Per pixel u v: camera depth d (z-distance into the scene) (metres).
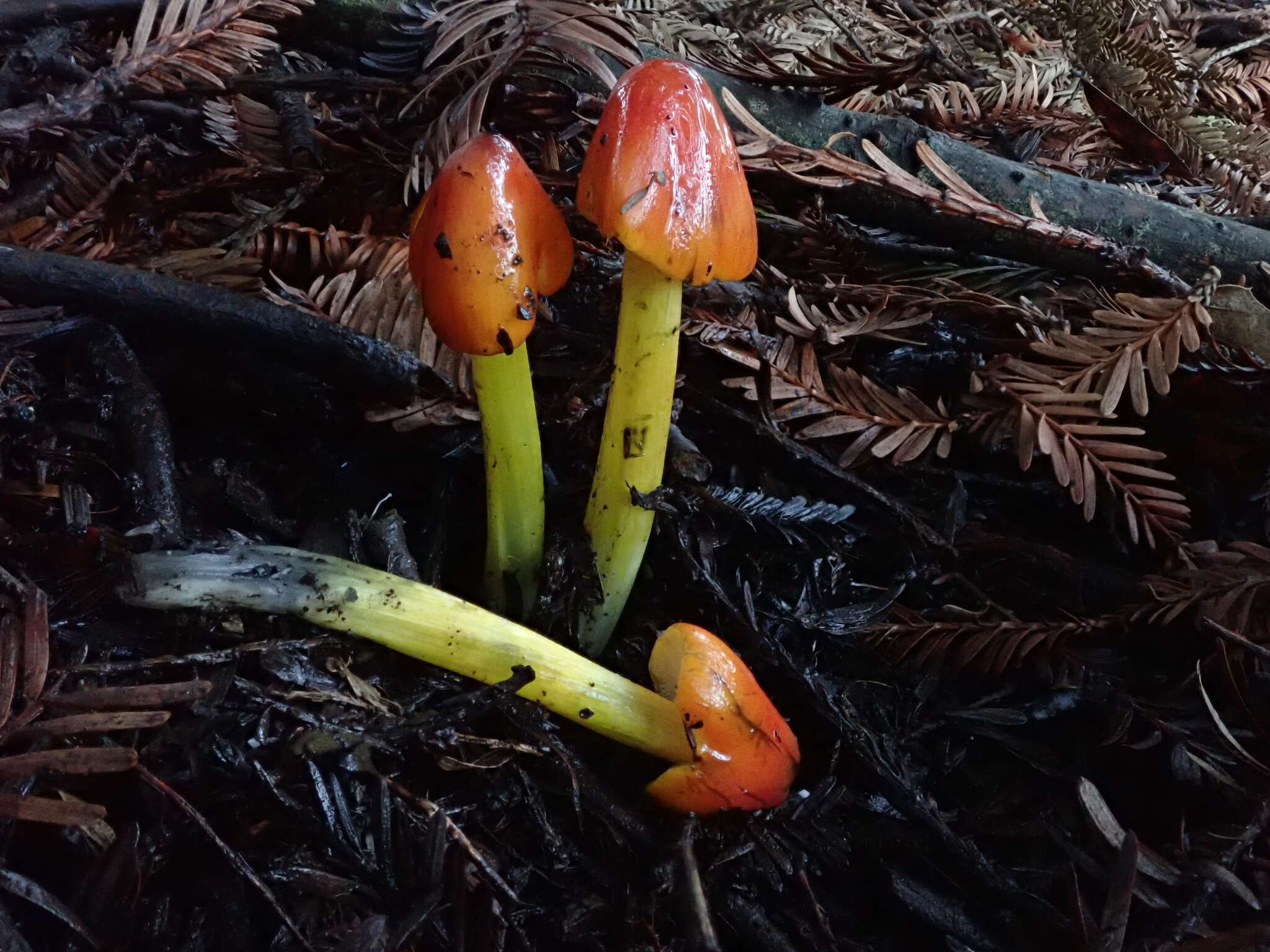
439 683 0.19
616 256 0.24
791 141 0.26
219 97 0.25
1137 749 0.19
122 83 0.24
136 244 0.23
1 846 0.15
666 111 0.16
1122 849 0.17
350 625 0.19
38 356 0.21
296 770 0.17
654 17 0.31
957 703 0.21
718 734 0.18
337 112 0.27
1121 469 0.21
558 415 0.23
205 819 0.16
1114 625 0.21
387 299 0.22
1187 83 0.32
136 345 0.22
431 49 0.27
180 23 0.25
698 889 0.17
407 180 0.22
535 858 0.18
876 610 0.21
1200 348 0.22
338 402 0.22
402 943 0.15
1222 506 0.23
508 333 0.17
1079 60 0.30
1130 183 0.30
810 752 0.20
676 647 0.19
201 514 0.21
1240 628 0.20
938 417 0.23
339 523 0.21
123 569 0.18
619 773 0.20
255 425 0.23
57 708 0.16
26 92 0.25
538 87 0.25
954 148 0.27
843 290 0.24
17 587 0.17
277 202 0.25
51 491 0.19
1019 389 0.22
